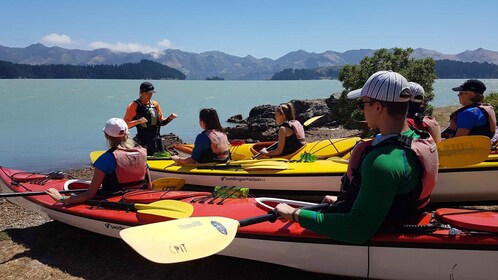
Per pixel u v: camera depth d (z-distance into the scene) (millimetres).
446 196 5027
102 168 4281
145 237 2941
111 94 65125
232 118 23031
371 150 2617
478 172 4902
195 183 6184
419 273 2961
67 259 4262
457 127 5207
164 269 3996
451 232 2883
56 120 24453
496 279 2838
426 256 2916
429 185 2734
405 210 2773
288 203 3936
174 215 3732
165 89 97750
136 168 4430
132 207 4125
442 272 2916
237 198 4242
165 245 2902
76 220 4457
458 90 5297
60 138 17125
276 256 3434
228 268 3967
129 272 3955
